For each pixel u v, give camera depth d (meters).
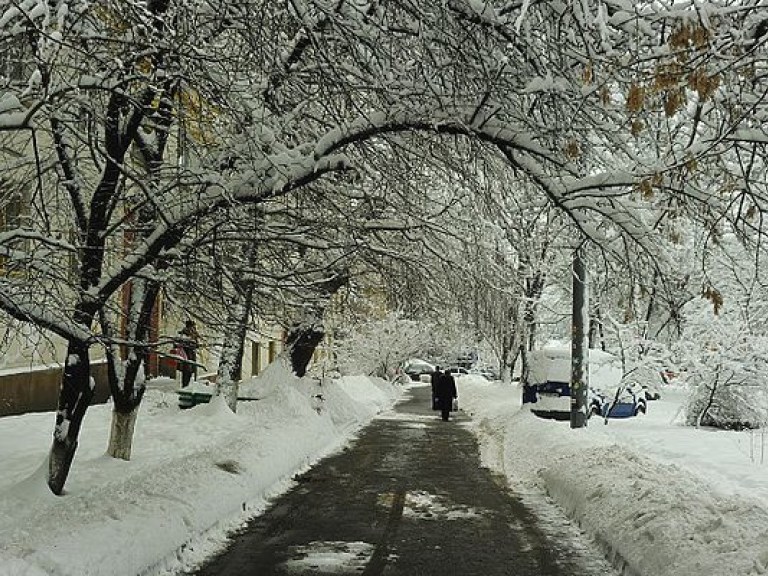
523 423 19.88
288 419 17.58
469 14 7.60
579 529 9.55
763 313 19.70
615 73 6.41
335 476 13.47
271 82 8.45
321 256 12.24
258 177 8.09
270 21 7.67
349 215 10.30
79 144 9.59
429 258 12.41
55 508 7.91
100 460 11.16
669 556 7.01
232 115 7.77
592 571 7.73
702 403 19.45
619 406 23.02
